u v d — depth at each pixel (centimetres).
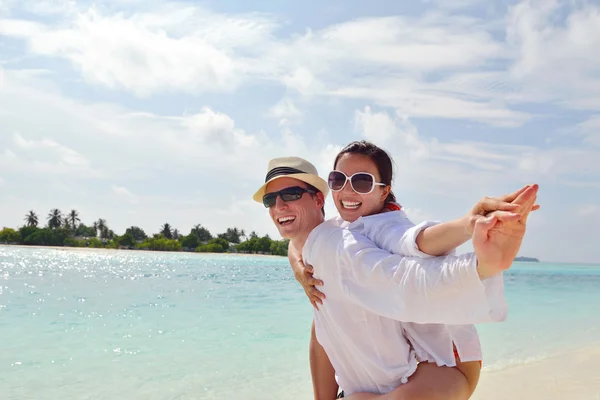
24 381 605
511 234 196
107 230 13762
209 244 12644
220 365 694
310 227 320
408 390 267
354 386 305
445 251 232
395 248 254
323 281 287
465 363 283
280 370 672
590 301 1791
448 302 227
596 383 601
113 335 915
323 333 306
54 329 971
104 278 2723
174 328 998
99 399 540
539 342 902
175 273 3491
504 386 588
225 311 1280
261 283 2475
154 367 681
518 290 2406
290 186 315
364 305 261
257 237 13112
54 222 12888
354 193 289
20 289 1889
